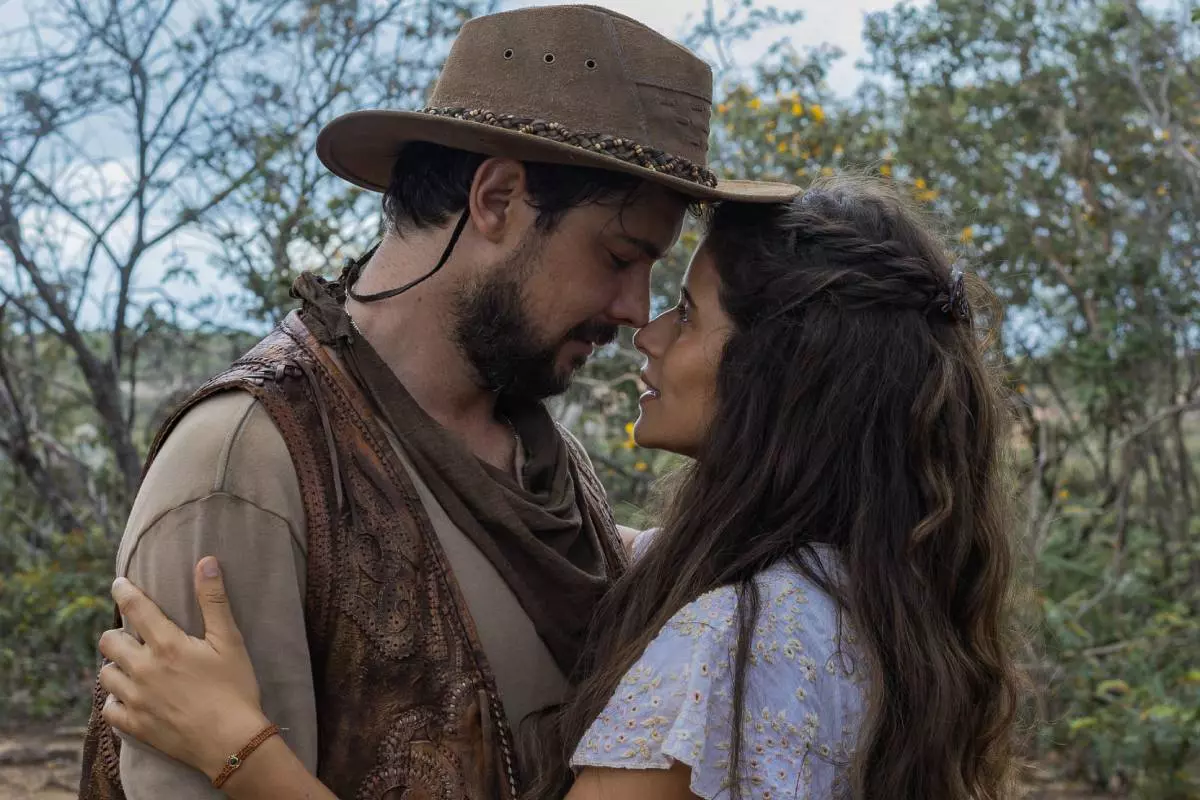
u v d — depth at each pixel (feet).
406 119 4.43
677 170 4.54
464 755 4.34
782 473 4.60
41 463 17.53
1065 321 15.67
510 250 4.56
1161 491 15.99
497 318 4.60
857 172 5.62
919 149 15.69
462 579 4.50
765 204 4.91
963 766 4.71
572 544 5.03
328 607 4.22
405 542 4.35
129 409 16.81
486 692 4.40
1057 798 11.41
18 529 17.60
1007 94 15.98
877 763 4.28
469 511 4.56
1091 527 15.29
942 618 4.63
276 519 4.12
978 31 15.96
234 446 4.14
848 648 4.28
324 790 3.97
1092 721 11.27
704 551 4.54
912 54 16.40
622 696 4.17
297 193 14.93
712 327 4.84
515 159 4.50
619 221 4.58
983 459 4.85
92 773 4.34
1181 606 13.58
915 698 4.36
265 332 15.01
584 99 4.47
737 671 4.08
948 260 5.00
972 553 4.82
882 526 4.52
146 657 3.99
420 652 4.33
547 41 4.50
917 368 4.66
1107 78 15.76
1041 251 15.26
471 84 4.58
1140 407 15.42
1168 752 11.05
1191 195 15.84
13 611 15.81
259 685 4.07
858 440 4.60
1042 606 12.16
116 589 4.08
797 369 4.65
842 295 4.68
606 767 4.09
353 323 4.58
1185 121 15.72
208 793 4.00
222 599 4.01
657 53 4.61
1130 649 12.68
